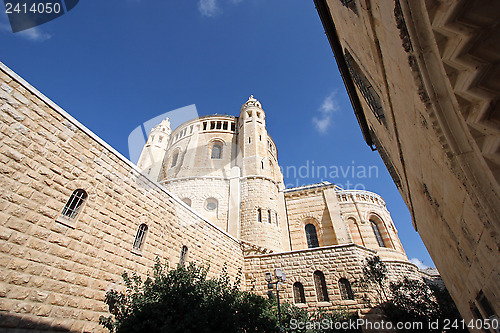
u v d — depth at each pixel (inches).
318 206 979.9
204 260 526.0
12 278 238.4
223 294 309.3
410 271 751.1
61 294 273.7
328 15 318.7
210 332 245.1
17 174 265.3
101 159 366.6
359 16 188.5
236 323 274.7
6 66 275.4
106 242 341.1
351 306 494.6
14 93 279.0
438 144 120.0
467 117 91.4
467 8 82.4
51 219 285.4
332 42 340.2
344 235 866.1
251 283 600.4
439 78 100.0
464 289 235.0
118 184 383.9
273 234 855.1
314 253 596.1
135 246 388.8
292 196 1038.4
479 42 82.1
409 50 107.4
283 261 611.2
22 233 256.1
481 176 97.1
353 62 308.2
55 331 259.3
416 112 137.2
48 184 291.4
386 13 127.0
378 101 285.1
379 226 986.7
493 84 80.4
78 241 307.0
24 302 241.8
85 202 328.8
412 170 230.5
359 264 547.8
